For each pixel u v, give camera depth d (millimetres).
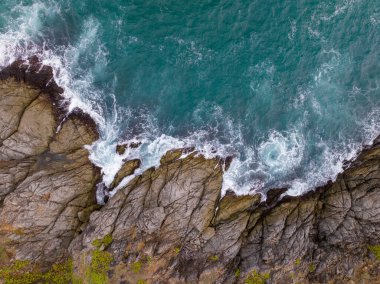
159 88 35656
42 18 34688
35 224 30641
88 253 29672
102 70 35125
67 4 35312
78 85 34281
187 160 33750
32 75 33344
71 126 33156
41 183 30844
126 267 29219
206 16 36344
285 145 35500
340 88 36344
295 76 36219
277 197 33844
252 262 29719
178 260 29812
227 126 35469
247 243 30984
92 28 35469
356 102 36312
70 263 31062
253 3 36469
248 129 35562
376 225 30375
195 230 30438
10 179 30844
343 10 36469
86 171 32562
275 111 35938
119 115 34781
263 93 36062
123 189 31734
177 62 35969
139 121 34969
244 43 36312
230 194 33406
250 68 36125
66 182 31578
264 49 36312
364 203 30984
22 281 30578
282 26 36344
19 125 31781
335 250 30250
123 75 35406
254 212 32938
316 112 36094
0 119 31531
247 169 34594
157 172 32656
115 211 30500
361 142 35531
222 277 29688
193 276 29391
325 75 36375
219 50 36219
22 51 33688
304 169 34969
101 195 32781
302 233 30688
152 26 36125
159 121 35188
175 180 31875
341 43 36438
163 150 34312
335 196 32500
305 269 29859
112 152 33844
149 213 29828
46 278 30828
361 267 30078
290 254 29828
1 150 31312
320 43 36375
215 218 31609
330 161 35062
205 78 36000
